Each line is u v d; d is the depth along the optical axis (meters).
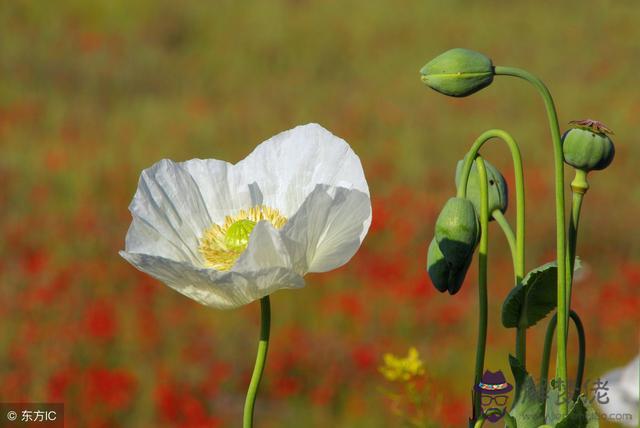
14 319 10.45
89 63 25.59
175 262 1.77
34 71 24.78
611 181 17.47
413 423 3.18
